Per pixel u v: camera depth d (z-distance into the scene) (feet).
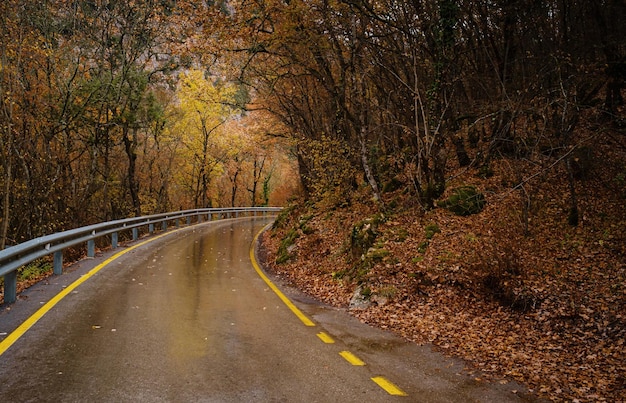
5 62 58.54
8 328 21.02
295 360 19.38
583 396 17.43
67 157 79.36
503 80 52.85
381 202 52.26
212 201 188.65
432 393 16.74
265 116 101.76
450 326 26.91
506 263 32.37
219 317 26.02
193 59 65.31
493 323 27.53
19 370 16.26
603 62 53.11
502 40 58.90
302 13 51.19
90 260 43.93
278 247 63.05
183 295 31.40
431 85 49.78
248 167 198.08
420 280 33.68
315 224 60.13
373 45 56.34
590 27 57.06
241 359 19.02
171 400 14.52
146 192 133.49
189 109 131.64
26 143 71.26
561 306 27.99
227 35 50.75
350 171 63.67
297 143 70.44
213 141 147.74
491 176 57.62
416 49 55.93
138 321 23.79
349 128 66.49
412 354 21.66
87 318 23.59
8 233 79.10
